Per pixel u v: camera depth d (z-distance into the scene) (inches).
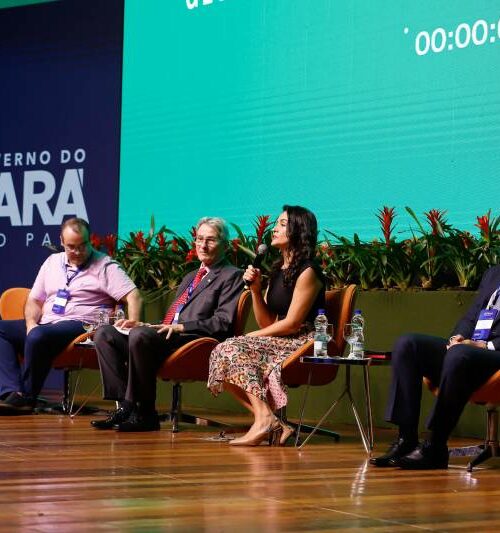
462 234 231.6
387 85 261.7
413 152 256.2
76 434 208.5
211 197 298.5
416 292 235.5
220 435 211.0
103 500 128.4
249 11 291.1
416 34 256.8
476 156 245.4
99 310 258.2
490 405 173.6
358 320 205.8
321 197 273.9
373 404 244.4
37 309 264.5
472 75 246.8
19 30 347.9
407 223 256.4
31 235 344.5
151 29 313.7
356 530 113.7
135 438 204.4
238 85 293.0
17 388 252.5
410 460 167.2
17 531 108.0
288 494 137.5
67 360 250.1
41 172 343.0
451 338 177.6
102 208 330.3
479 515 124.6
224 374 200.4
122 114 319.9
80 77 336.2
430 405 232.1
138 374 218.7
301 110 278.8
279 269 210.2
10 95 349.7
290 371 199.5
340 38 271.4
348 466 168.6
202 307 225.6
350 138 268.4
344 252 250.8
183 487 140.9
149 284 295.9
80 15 335.6
